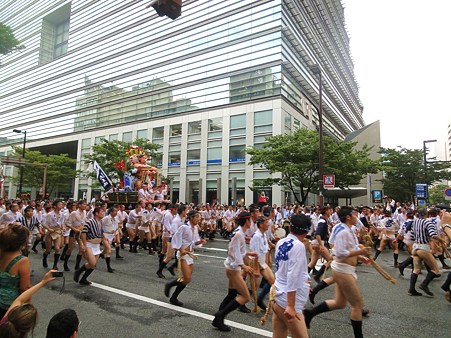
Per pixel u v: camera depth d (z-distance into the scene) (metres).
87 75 45.53
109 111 41.97
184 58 35.41
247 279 6.91
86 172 38.16
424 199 19.92
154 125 36.81
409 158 30.62
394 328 4.94
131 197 16.72
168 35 37.06
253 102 29.81
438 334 4.72
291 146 21.34
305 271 3.26
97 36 44.84
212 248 13.66
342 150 21.89
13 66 59.84
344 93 55.25
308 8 36.12
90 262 7.34
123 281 7.74
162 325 4.92
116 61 42.03
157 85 37.38
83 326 4.86
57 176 37.53
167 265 9.88
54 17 54.72
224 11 32.88
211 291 6.88
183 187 33.56
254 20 30.75
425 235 6.84
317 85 38.19
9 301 3.20
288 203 28.83
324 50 42.44
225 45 32.41
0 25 20.78
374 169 23.03
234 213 17.34
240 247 5.01
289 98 30.52
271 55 29.27
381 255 12.80
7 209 10.45
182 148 34.12
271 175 28.02
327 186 16.92
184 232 5.92
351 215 4.64
